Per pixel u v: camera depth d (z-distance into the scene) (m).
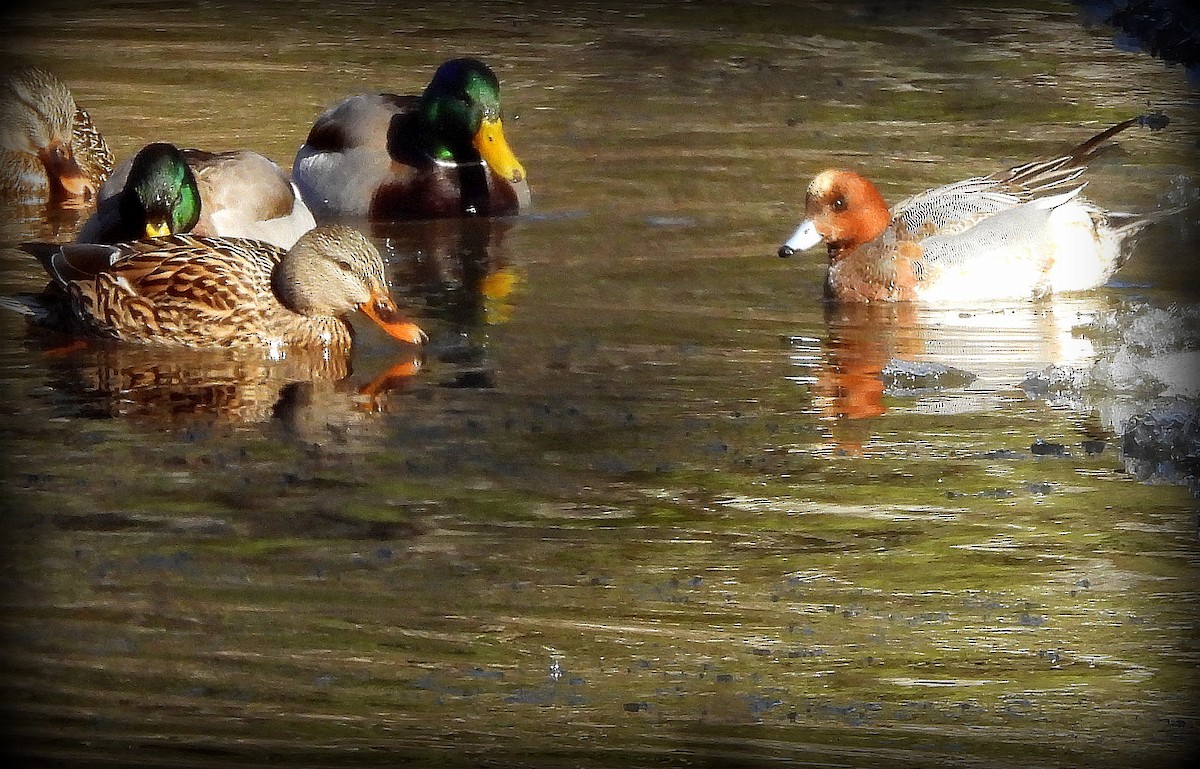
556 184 18.95
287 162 19.84
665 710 8.77
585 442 12.15
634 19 25.52
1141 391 13.06
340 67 23.44
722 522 10.90
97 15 26.05
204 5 26.73
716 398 12.99
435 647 9.38
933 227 15.35
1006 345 14.14
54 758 8.27
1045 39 24.00
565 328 14.60
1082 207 15.56
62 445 12.07
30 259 16.62
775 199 18.27
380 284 14.32
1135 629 9.62
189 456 11.91
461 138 18.52
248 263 14.41
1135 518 10.94
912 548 10.56
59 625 9.62
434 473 11.61
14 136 18.98
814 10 25.61
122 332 14.44
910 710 8.82
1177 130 20.02
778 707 8.84
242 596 9.92
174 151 16.02
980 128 20.36
